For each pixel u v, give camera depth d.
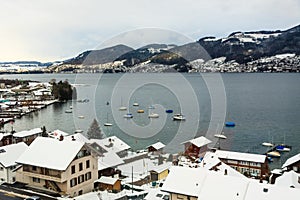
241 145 73.00
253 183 29.89
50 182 37.75
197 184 32.38
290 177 39.34
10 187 38.78
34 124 102.38
